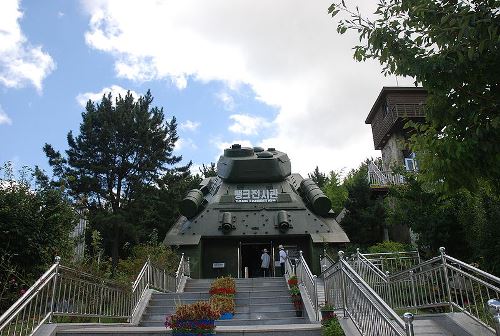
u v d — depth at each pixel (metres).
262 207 20.08
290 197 20.59
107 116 27.58
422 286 9.18
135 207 26.31
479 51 5.52
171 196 28.66
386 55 6.36
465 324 7.32
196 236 18.81
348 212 26.78
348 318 7.98
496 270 13.36
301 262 13.34
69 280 8.38
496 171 5.82
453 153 5.94
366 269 12.97
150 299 12.66
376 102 29.84
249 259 21.14
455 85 5.97
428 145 6.38
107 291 9.83
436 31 5.97
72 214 12.71
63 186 13.32
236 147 22.66
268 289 14.02
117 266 20.06
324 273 11.24
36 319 7.39
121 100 28.61
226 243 19.31
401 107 26.72
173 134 29.94
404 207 17.77
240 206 20.12
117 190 27.17
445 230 16.23
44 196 11.67
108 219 24.50
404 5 6.34
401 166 20.59
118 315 10.27
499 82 5.86
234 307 12.28
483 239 14.05
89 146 26.88
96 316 9.06
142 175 27.27
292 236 19.19
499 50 5.42
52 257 11.14
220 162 22.61
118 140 27.36
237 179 21.33
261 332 7.71
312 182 22.45
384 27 6.41
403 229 24.67
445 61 5.87
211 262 19.00
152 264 13.55
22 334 6.96
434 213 16.53
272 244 19.50
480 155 5.84
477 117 5.72
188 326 7.50
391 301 10.83
